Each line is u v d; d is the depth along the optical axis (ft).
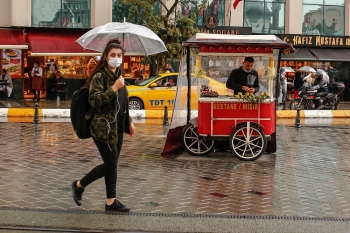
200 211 26.03
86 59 97.91
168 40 87.25
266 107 38.86
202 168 36.47
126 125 24.66
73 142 46.50
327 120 72.54
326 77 85.71
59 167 35.94
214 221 23.71
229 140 38.81
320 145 48.06
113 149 23.58
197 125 40.27
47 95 96.53
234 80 38.78
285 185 32.17
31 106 82.12
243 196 29.27
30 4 93.61
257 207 27.09
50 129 54.95
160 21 86.58
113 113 23.24
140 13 89.25
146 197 28.48
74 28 94.02
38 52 88.38
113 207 24.85
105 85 23.04
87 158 39.29
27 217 23.70
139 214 24.71
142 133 53.67
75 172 34.45
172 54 86.17
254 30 105.60
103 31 29.01
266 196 29.40
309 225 23.48
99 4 95.96
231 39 38.24
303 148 46.01
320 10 108.37
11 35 91.61
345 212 26.55
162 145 45.98
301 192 30.53
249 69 38.81
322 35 106.32
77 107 23.36
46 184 30.96
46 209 25.32
